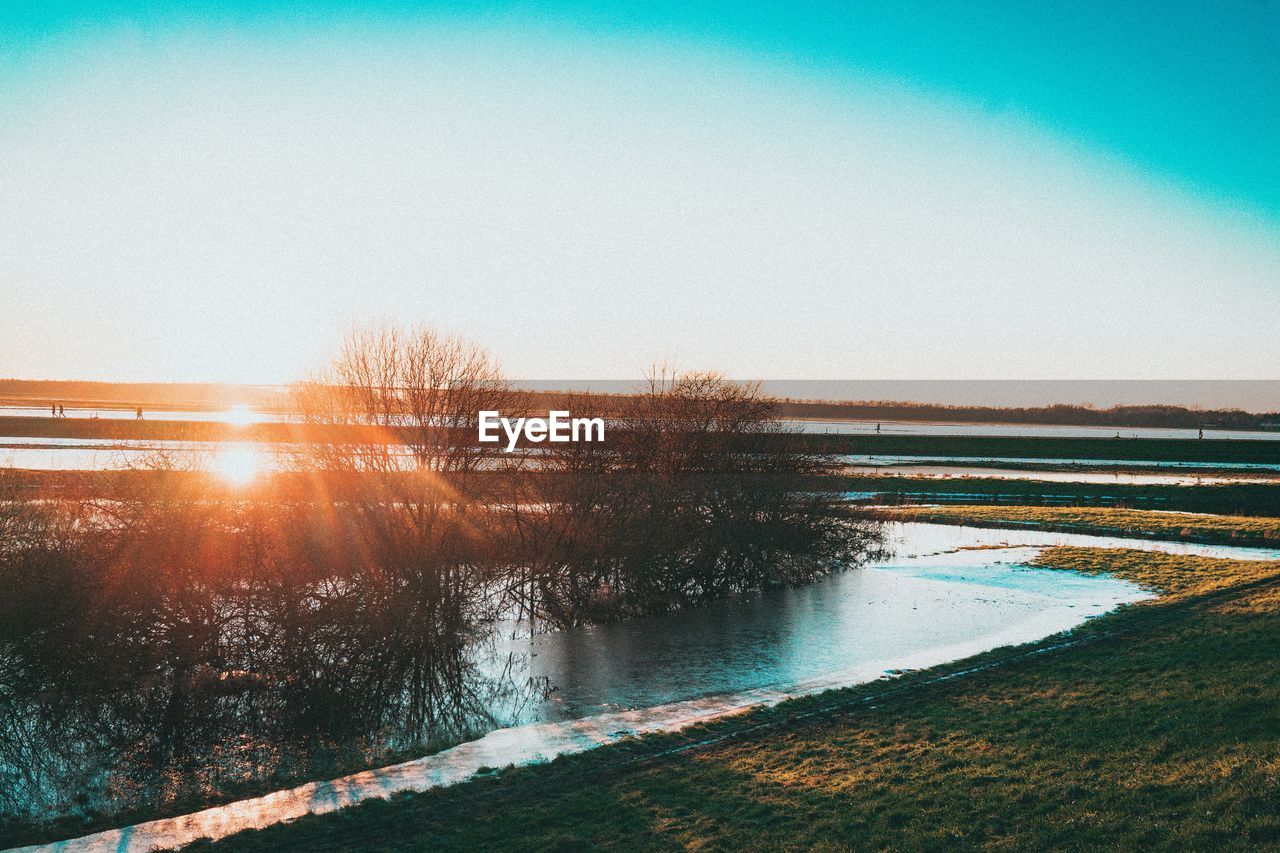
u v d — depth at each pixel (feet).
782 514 149.48
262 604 97.81
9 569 89.61
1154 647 95.14
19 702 86.99
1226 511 222.48
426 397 113.09
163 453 100.22
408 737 82.58
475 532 121.39
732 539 143.43
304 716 88.38
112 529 92.38
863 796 60.23
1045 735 69.10
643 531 132.98
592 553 128.98
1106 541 184.14
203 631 94.38
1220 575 139.23
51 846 60.13
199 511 94.53
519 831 58.90
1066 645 101.86
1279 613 104.22
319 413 109.29
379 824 61.36
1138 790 55.11
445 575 112.57
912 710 80.64
